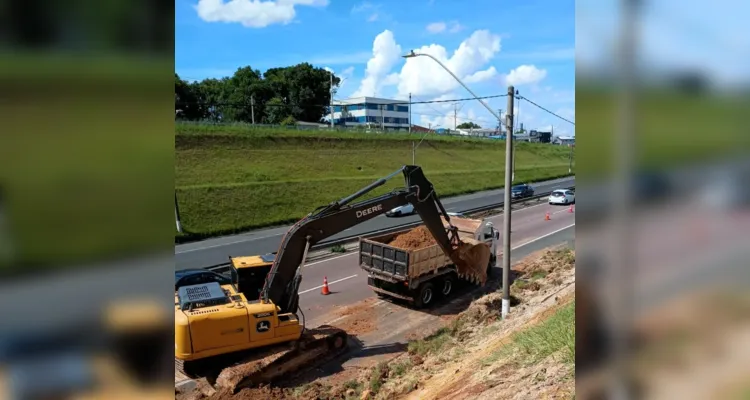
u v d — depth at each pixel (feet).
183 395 33.50
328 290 57.21
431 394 28.91
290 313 38.58
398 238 55.36
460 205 130.41
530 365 25.41
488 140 233.96
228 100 229.04
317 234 40.14
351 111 299.38
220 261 76.23
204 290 37.09
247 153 138.72
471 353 34.99
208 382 34.71
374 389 33.42
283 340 36.99
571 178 206.90
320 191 127.24
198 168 122.31
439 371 33.71
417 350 40.42
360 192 42.32
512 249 79.05
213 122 151.43
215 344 34.47
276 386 35.58
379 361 39.45
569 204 130.72
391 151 176.96
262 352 36.50
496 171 187.32
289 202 117.39
